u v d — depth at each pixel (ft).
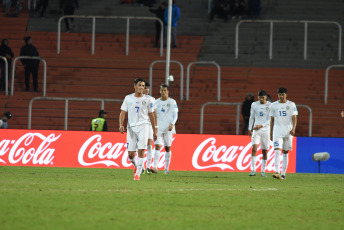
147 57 300.81
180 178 158.92
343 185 152.15
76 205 92.68
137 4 353.51
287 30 329.72
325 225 83.35
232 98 276.00
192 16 344.90
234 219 85.71
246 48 317.42
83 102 271.08
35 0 345.92
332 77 290.35
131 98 141.49
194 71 291.79
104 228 75.05
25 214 82.94
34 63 272.51
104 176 158.51
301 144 205.26
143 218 83.51
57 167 199.82
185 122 259.60
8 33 321.73
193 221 82.69
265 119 180.96
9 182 126.11
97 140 203.92
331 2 351.87
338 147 204.95
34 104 268.62
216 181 151.74
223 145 203.62
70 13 321.11
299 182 159.43
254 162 183.42
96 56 301.22
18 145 203.92
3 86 278.05
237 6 339.36
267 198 111.75
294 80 288.71
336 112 267.18
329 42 323.16
